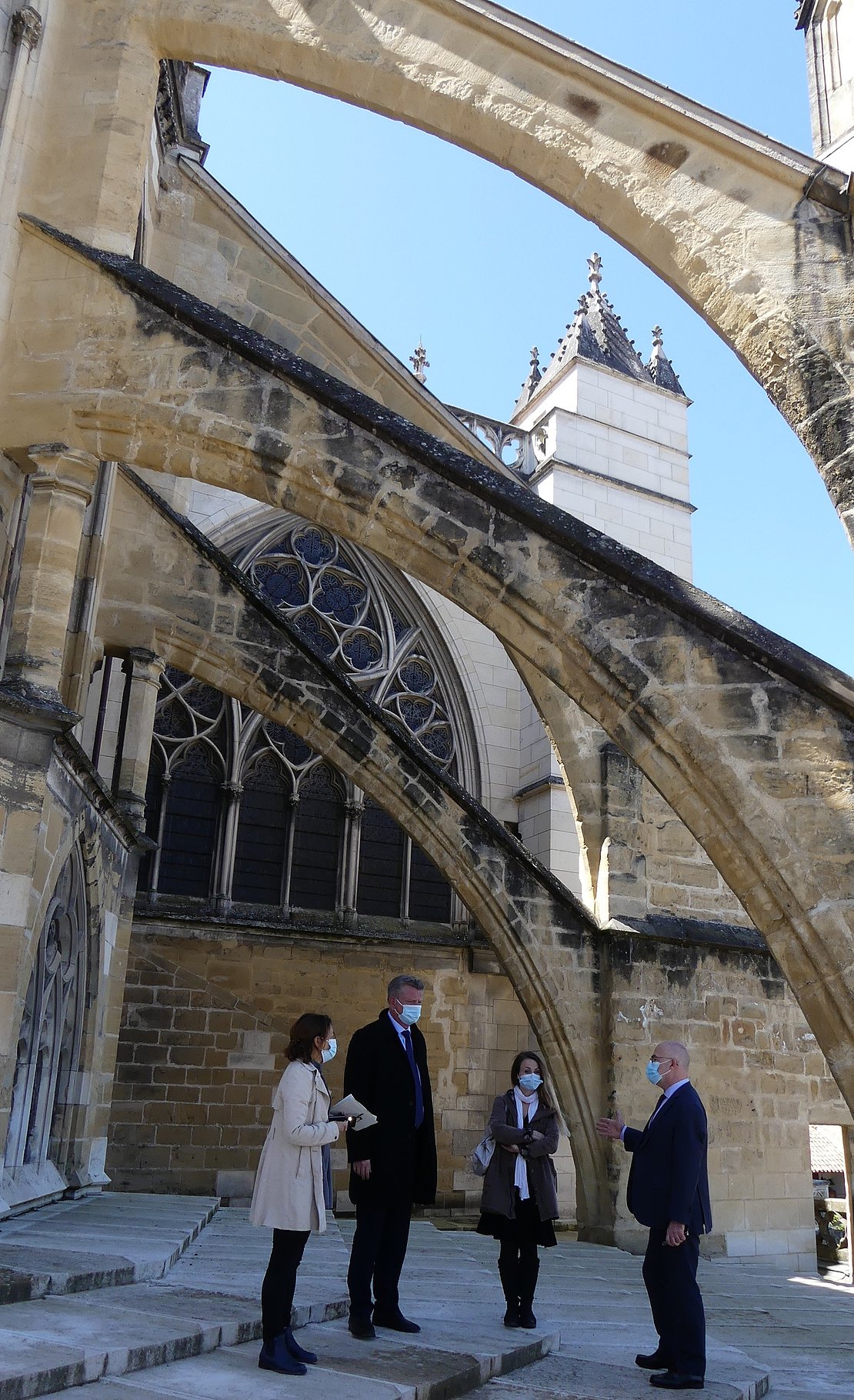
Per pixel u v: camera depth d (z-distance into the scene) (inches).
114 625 527.8
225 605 552.7
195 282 589.9
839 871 280.4
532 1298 243.1
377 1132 222.1
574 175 368.8
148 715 524.7
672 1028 566.9
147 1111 614.5
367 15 382.3
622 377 926.4
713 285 349.4
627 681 308.3
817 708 293.6
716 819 295.1
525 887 569.6
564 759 610.2
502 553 325.4
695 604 309.4
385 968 721.0
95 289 345.1
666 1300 213.2
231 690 554.9
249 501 770.2
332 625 792.3
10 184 348.5
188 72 667.4
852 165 425.1
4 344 342.0
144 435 337.7
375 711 567.5
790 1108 588.7
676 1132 221.1
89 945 421.1
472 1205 698.2
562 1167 711.7
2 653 353.4
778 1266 560.7
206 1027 637.3
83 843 394.6
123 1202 434.6
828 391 329.1
